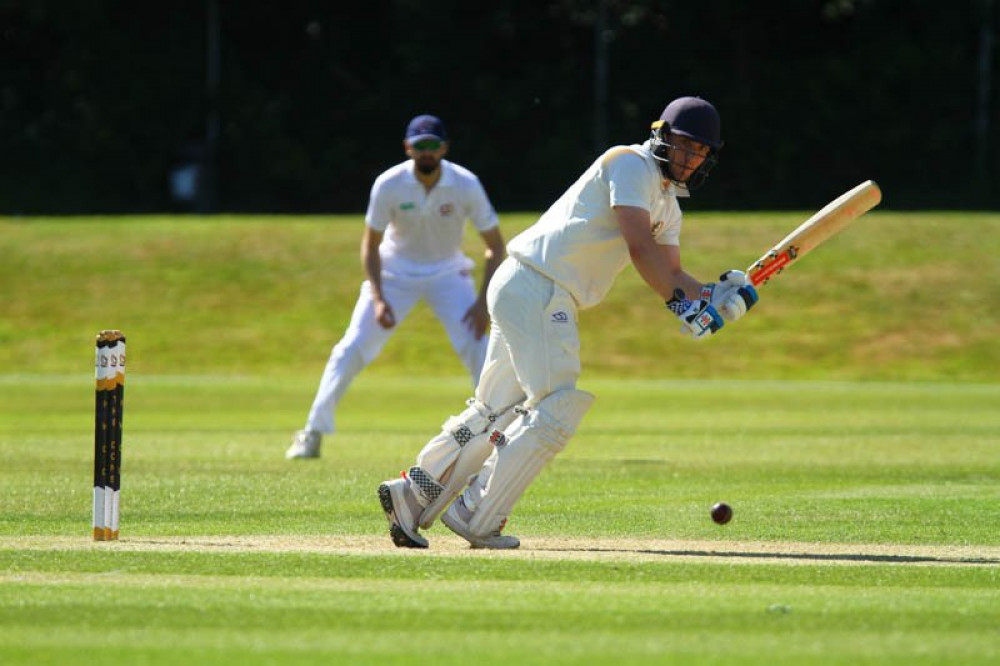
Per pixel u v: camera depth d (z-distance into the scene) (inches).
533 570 754.8
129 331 3026.6
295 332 3024.1
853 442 1617.9
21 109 5974.4
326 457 1441.9
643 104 5821.9
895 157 5728.3
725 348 2918.3
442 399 2278.5
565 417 841.5
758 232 3496.6
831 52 5876.0
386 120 5920.3
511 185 5807.1
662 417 1978.3
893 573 755.4
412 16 5905.5
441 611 645.3
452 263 1503.4
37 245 3457.2
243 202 5797.2
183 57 5876.0
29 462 1370.6
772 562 788.6
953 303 3102.9
